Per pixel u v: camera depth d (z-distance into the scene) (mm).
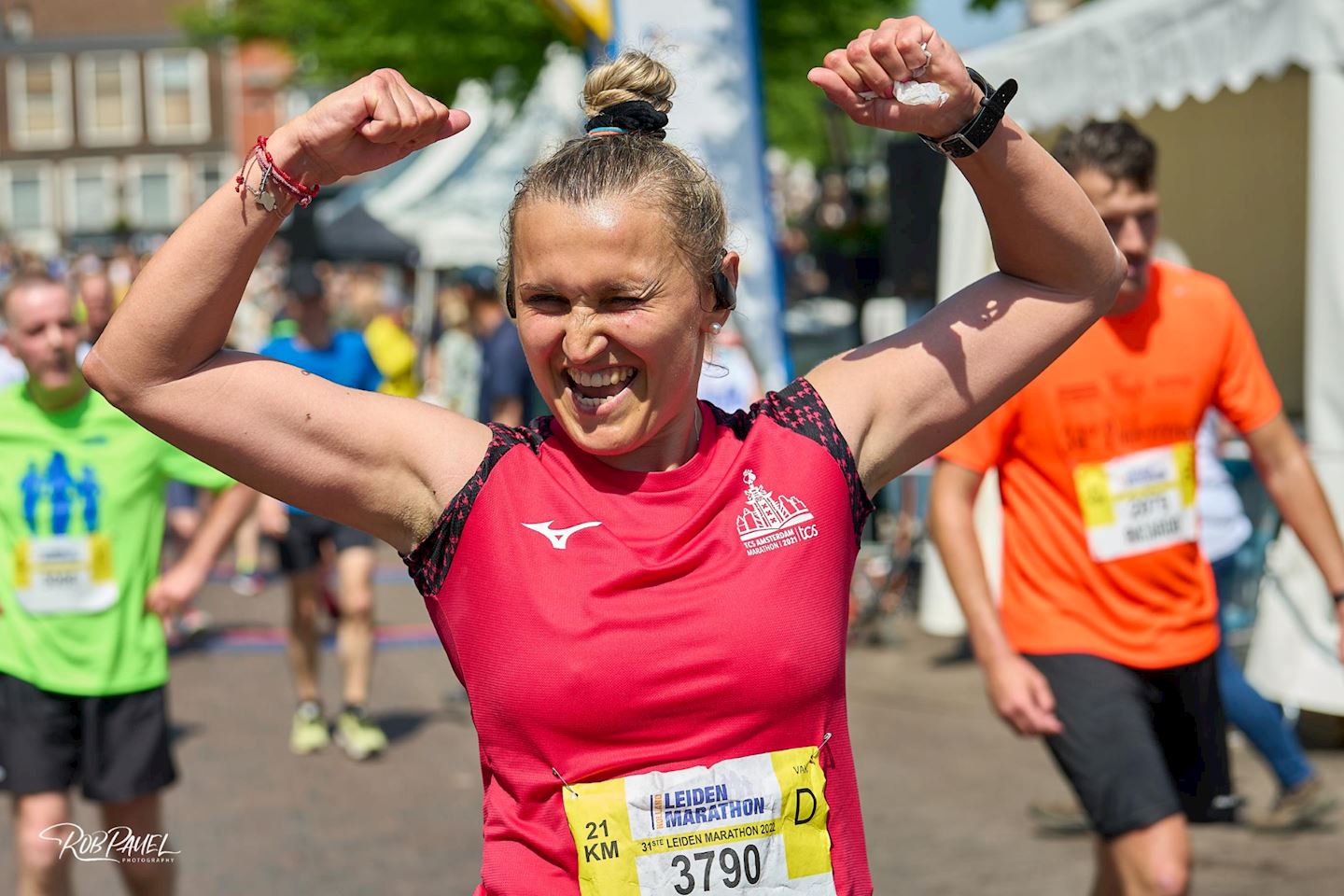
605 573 1728
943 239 7770
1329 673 5699
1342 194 5602
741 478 1801
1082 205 1869
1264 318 8641
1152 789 3086
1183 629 3318
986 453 3359
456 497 1764
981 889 4531
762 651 1726
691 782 1720
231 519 3941
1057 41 6730
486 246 18922
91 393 3918
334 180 1732
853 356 1959
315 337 6730
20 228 47344
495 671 1741
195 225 1690
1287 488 3533
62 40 46688
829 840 1778
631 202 1690
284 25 22672
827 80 1753
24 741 3717
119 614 3803
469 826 5371
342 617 6414
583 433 1743
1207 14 5938
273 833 5281
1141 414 3340
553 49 19344
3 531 3807
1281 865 4648
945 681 7301
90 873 4840
